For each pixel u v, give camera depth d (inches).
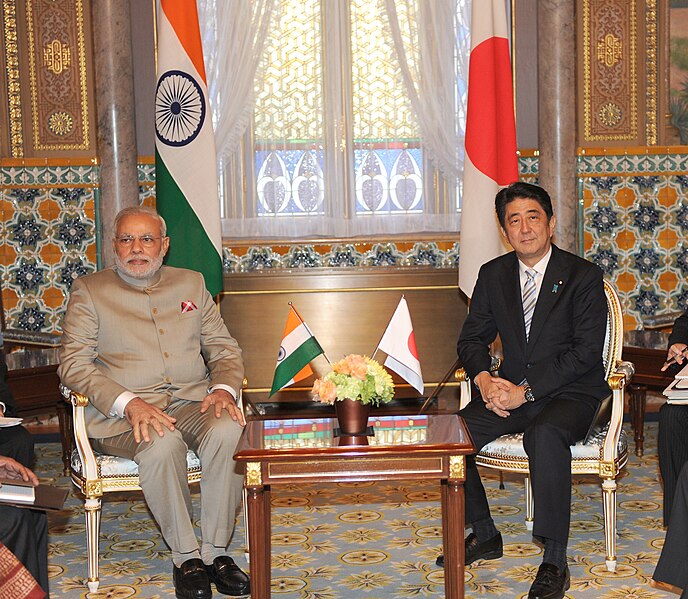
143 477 133.4
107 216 247.6
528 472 138.6
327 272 251.4
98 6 243.4
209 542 137.9
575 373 142.4
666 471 144.6
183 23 207.8
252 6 253.3
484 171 209.9
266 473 115.0
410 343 140.9
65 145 252.5
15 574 97.5
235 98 254.7
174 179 206.8
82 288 150.3
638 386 208.7
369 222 262.7
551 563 129.6
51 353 210.1
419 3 255.9
